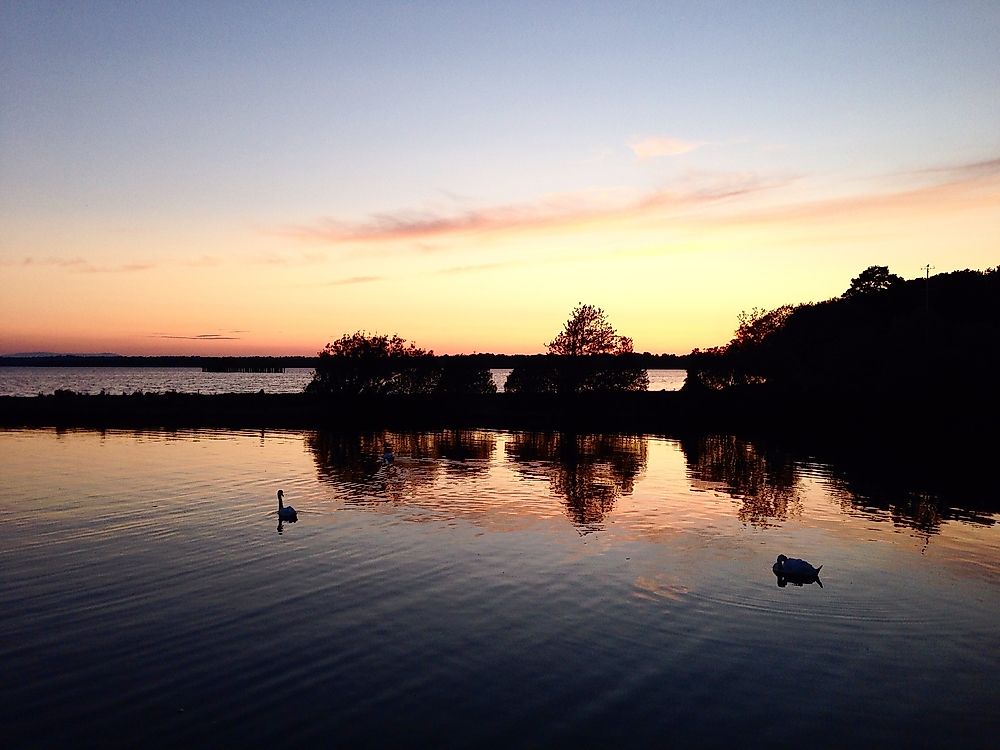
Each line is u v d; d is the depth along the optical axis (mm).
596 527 30344
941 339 70500
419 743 14094
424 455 51688
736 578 23891
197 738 14133
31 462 46562
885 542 28484
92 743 13938
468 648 18359
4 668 16953
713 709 15562
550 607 21172
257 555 25797
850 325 91875
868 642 19062
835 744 14328
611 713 15312
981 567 25344
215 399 94062
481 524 30641
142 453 51188
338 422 76250
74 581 22906
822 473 44625
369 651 18109
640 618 20453
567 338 92375
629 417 81875
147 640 18578
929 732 14828
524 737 14352
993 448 55906
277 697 15766
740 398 87125
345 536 28422
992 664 17875
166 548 26547
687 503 35406
